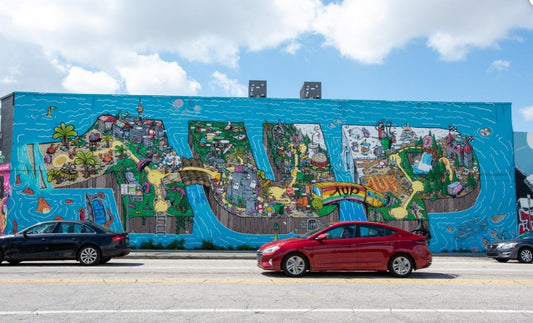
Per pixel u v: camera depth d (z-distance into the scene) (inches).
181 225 863.7
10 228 848.9
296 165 886.4
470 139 916.0
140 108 885.2
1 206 866.1
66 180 861.8
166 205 866.1
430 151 907.4
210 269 533.3
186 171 874.8
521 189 938.1
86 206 858.1
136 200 864.9
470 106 924.0
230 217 869.2
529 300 347.6
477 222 896.3
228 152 883.4
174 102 890.1
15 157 861.8
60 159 866.1
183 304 315.9
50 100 876.6
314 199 879.7
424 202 893.2
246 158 884.0
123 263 610.5
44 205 855.1
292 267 457.7
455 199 898.7
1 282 405.1
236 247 862.5
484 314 297.3
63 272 480.7
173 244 857.5
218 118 891.4
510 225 901.2
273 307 309.7
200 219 866.8
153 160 874.1
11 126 874.8
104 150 871.7
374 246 467.2
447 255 847.1
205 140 884.6
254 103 898.1
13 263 579.5
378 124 906.7
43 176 860.6
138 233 858.8
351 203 882.1
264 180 879.7
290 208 875.4
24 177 858.8
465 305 325.1
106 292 358.6
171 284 402.3
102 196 861.8
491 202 903.7
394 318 283.9
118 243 573.0
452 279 459.8
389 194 890.1
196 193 871.1
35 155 864.3
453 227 891.4
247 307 308.7
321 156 890.7
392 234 477.4
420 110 916.6
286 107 900.6
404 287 401.7
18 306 306.2
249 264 617.3
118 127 878.4
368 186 889.5
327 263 459.5
